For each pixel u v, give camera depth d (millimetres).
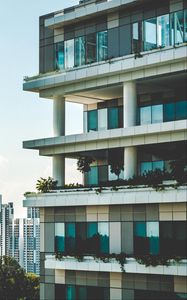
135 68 47688
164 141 47000
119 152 53688
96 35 51656
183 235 45625
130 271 47125
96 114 56406
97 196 49594
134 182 47938
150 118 51750
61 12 54438
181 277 45625
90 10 51062
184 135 46062
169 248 46250
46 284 53781
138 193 47281
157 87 50406
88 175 56781
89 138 50531
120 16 50125
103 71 49438
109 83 49844
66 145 52781
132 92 48719
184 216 45500
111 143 49938
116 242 49188
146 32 48469
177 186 45094
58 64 54156
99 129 55938
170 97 50719
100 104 56188
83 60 52406
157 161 51688
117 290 49094
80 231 51562
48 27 54500
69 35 53594
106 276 49812
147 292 47438
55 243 53156
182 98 49969
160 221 46781
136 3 48594
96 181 55938
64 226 52688
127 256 47562
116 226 49250
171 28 47000
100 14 51062
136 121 49312
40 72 55344
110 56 50438
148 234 47438
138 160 53000
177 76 47156
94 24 51844
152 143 47656
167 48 46031
